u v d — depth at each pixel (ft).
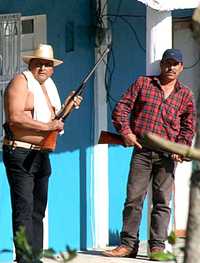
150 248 62.75
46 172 55.88
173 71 60.18
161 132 60.59
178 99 60.64
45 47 54.85
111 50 71.31
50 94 55.77
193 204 21.80
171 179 62.44
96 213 71.31
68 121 68.44
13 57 63.93
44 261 58.29
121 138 61.36
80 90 56.65
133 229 63.72
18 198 54.85
